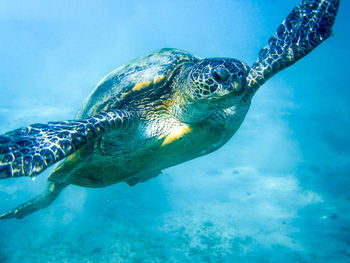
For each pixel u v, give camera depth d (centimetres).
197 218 1062
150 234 954
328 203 1150
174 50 434
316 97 3117
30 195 1152
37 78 3553
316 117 2352
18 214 646
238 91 275
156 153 395
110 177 436
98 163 399
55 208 1097
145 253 857
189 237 944
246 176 1401
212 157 1641
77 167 404
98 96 415
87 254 850
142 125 371
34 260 818
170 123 379
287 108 2662
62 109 2298
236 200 1189
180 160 452
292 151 1709
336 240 916
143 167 424
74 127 271
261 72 420
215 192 1260
